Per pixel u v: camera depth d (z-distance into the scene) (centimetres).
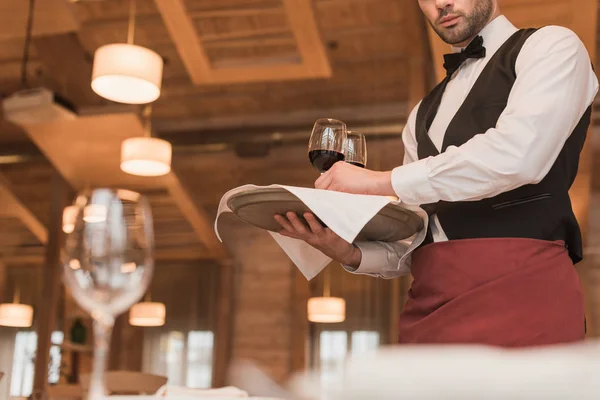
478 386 34
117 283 75
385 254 155
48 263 837
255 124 882
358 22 698
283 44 659
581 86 135
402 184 134
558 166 139
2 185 898
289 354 923
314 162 162
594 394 32
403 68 769
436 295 134
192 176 945
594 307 793
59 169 809
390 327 892
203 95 847
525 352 35
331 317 898
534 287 126
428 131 159
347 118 854
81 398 598
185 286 974
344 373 37
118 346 964
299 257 165
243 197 134
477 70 154
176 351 957
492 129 133
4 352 992
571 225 137
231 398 91
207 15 629
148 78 516
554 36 138
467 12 156
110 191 79
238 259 973
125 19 694
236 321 955
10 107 621
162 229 953
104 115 694
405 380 35
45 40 684
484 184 130
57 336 955
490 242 131
